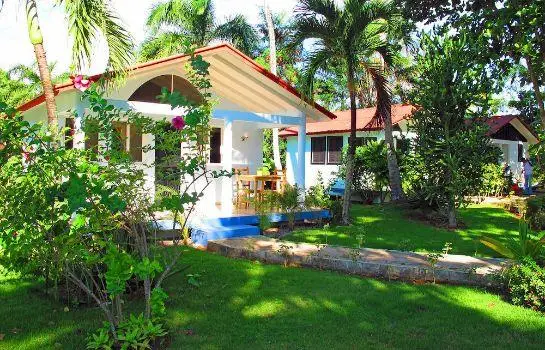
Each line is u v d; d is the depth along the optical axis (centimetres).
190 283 688
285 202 1260
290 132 2588
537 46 694
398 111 2167
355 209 1694
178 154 642
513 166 2675
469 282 729
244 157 1600
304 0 1279
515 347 486
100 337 447
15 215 466
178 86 1300
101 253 533
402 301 628
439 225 1375
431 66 1352
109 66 1034
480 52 752
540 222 1357
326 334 514
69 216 493
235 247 924
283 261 846
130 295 630
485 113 1327
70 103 1107
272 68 2541
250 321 551
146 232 598
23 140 479
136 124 529
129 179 494
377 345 487
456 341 500
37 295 639
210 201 1418
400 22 1307
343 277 747
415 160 1415
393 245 1050
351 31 1273
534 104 2525
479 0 850
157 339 477
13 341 484
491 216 1591
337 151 2409
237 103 1510
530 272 624
